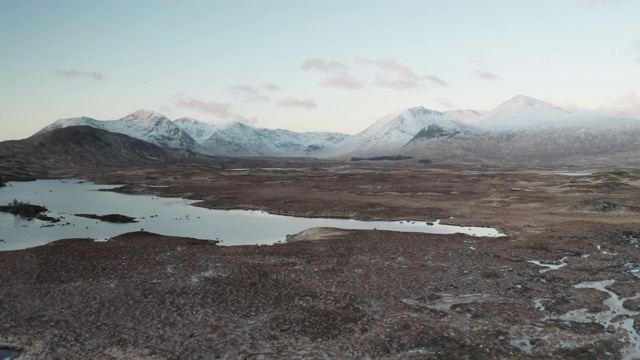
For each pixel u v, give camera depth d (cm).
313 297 3177
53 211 7725
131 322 2733
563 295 3253
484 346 2420
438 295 3266
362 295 3234
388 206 8200
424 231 5938
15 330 2612
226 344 2456
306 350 2392
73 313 2864
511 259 4291
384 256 4341
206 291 3288
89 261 4062
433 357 2295
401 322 2734
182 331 2614
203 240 5197
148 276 3631
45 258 4150
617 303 3109
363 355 2338
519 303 3078
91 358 2295
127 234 5388
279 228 6197
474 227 6250
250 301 3098
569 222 6256
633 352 2355
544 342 2466
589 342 2472
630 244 4956
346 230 5566
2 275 3619
